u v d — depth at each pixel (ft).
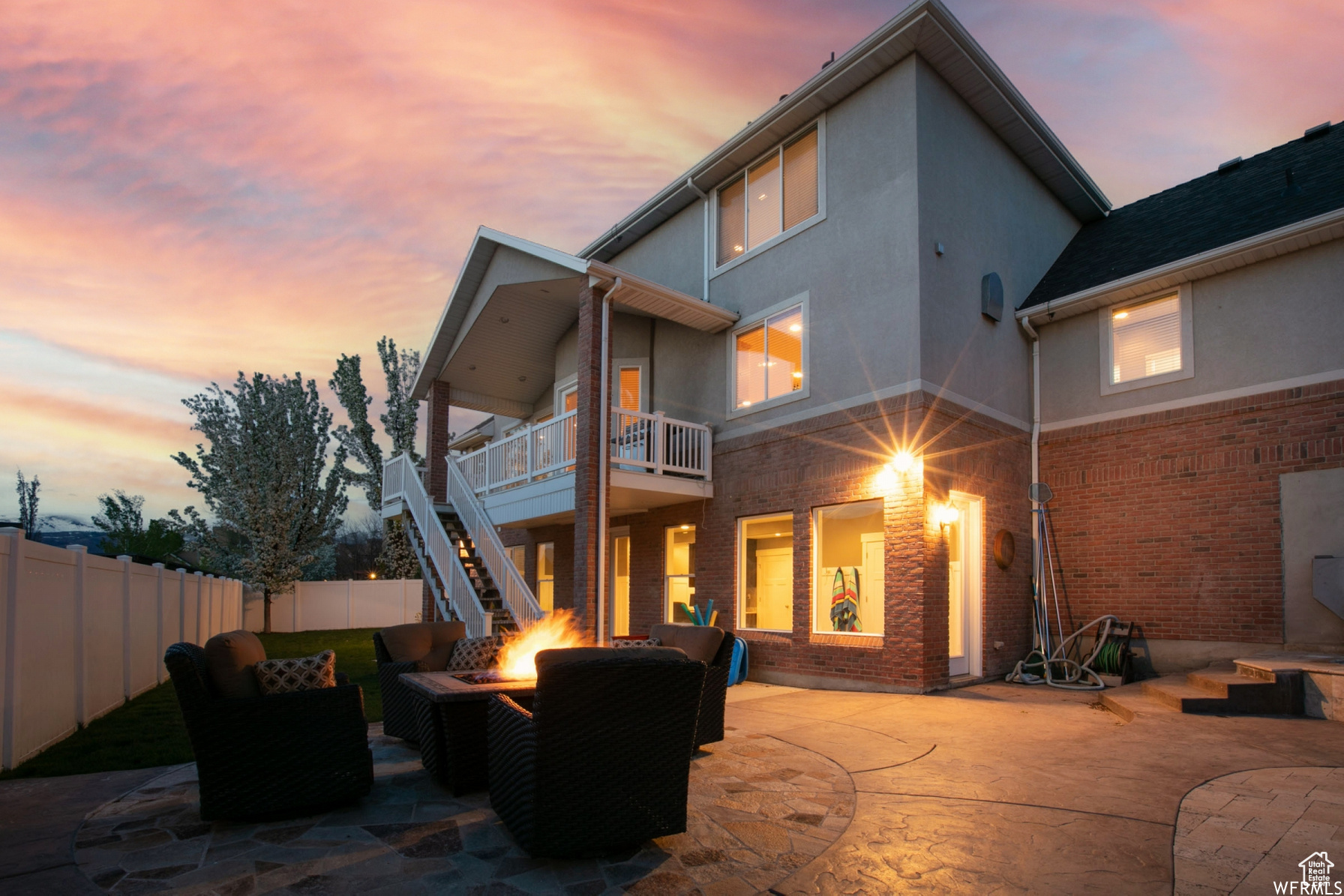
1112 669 30.40
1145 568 31.71
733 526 36.58
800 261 34.76
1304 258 28.55
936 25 29.78
